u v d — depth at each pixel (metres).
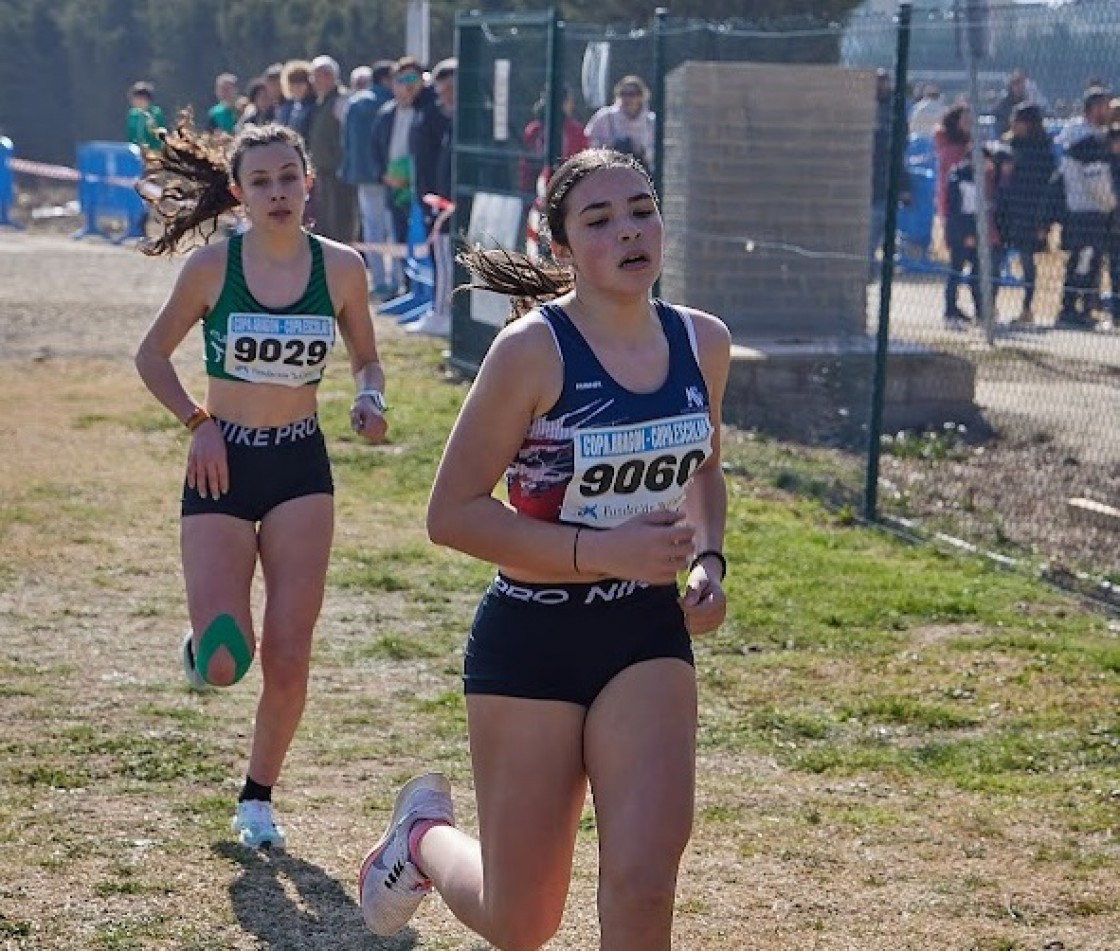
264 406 8.55
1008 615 12.83
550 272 6.45
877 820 8.95
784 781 9.62
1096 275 18.64
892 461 18.31
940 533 15.47
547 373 5.73
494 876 5.93
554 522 5.86
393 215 29.44
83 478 16.98
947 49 23.47
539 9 44.69
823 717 10.67
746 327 21.95
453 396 21.47
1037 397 19.41
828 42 27.52
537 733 5.82
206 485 8.44
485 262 6.49
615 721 5.74
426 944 7.47
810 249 21.98
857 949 7.46
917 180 24.41
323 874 8.16
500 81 22.47
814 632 12.34
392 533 15.17
